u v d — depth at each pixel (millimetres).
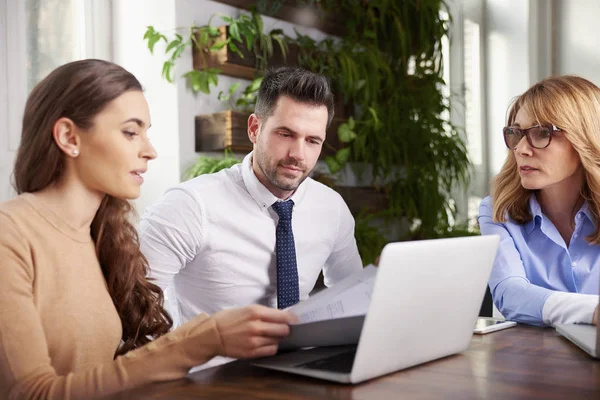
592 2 3992
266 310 964
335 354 1025
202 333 959
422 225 3791
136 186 1134
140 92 1153
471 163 4027
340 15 3547
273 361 1009
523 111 1724
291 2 3223
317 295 1015
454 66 4398
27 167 1110
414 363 977
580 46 4047
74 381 935
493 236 1083
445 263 965
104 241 1250
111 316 1199
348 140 3338
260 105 1680
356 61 3400
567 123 1639
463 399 795
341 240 1941
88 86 1082
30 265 1035
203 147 2822
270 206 1724
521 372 938
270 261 1755
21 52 2625
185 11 2791
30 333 967
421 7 3812
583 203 1758
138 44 2869
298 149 1621
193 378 947
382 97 3711
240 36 2846
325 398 812
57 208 1117
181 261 1679
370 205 3555
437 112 3922
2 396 943
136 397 846
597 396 797
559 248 1741
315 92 1624
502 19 4219
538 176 1677
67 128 1086
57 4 2758
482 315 2021
